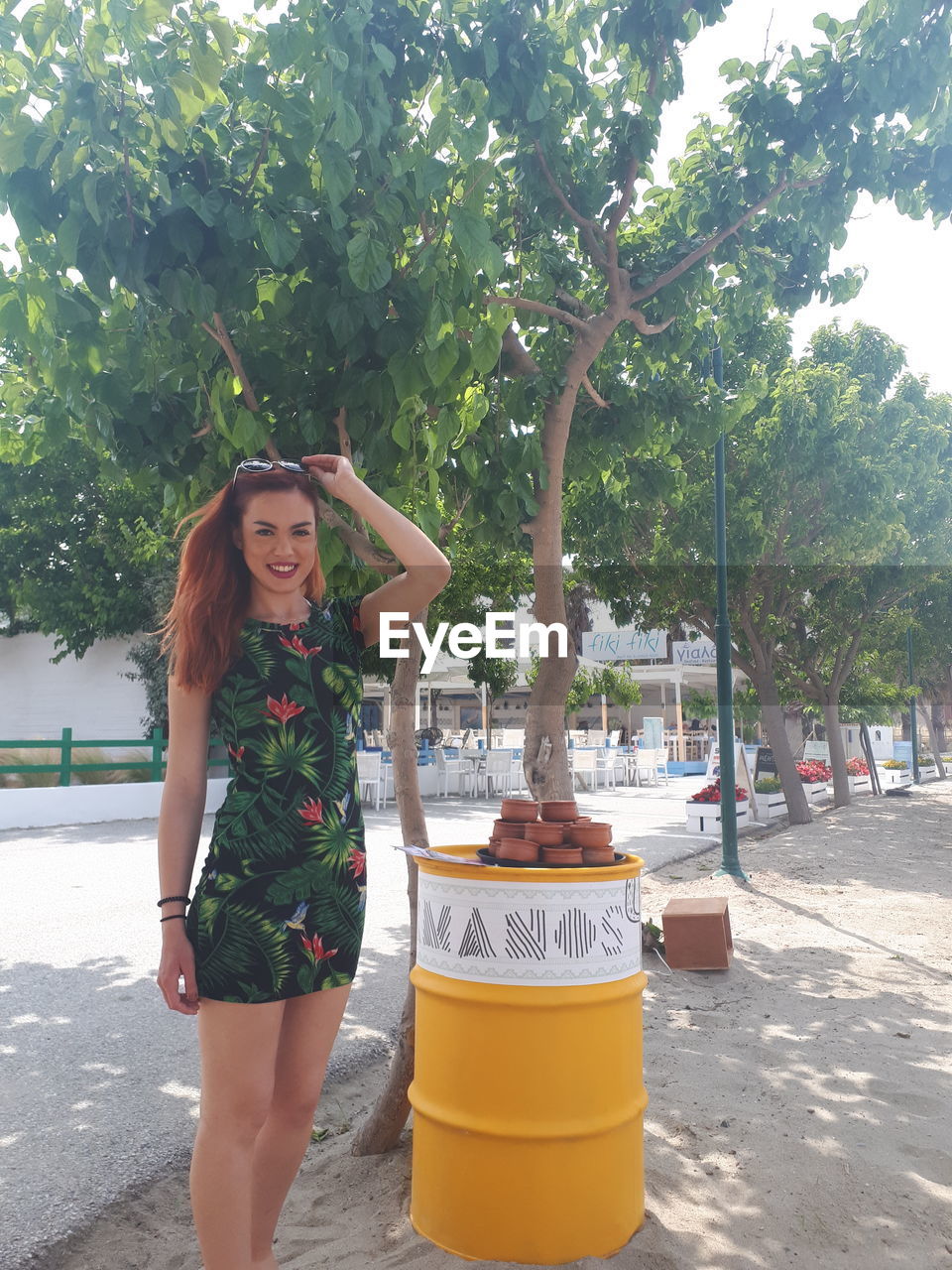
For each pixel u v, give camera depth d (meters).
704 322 5.99
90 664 21.05
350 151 3.50
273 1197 2.40
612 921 2.84
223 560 2.33
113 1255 2.93
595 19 4.46
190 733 2.29
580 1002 2.75
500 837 3.01
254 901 2.17
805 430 12.16
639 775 23.70
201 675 2.26
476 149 3.44
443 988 2.85
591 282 5.67
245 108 3.57
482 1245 2.72
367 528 3.97
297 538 2.32
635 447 5.56
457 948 2.83
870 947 7.04
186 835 2.26
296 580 2.35
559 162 4.90
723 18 4.38
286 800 2.22
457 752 20.77
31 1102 4.10
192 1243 3.02
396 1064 3.51
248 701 2.25
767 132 4.76
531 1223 2.70
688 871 10.73
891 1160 3.46
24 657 21.80
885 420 13.91
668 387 5.75
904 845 12.95
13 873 10.06
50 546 19.78
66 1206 3.17
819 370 12.67
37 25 2.85
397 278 3.65
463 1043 2.80
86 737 20.98
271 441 3.85
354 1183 3.36
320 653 2.34
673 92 4.71
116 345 3.62
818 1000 5.63
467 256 3.39
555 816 3.03
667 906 6.62
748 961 6.61
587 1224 2.73
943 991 5.83
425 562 2.46
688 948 6.30
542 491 4.54
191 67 3.00
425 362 3.44
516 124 4.56
